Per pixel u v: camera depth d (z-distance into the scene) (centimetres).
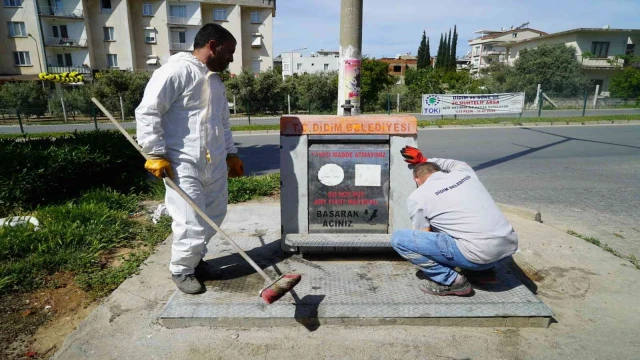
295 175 340
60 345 260
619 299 306
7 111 2320
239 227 445
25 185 500
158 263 363
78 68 3700
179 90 265
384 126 335
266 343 253
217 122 290
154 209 529
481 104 1923
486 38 6356
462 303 274
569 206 566
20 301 307
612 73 3688
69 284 332
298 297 284
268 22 4275
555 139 1267
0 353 251
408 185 338
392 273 321
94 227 426
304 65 6225
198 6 4006
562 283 330
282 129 337
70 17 3591
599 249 394
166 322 267
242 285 303
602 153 998
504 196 621
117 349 248
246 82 2716
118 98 2536
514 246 266
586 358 240
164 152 264
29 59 3603
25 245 376
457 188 272
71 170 542
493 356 241
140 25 3922
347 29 451
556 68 3152
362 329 265
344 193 342
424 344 251
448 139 1304
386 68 2962
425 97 1900
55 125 2080
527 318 266
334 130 336
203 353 245
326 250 345
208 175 287
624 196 615
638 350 247
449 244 266
